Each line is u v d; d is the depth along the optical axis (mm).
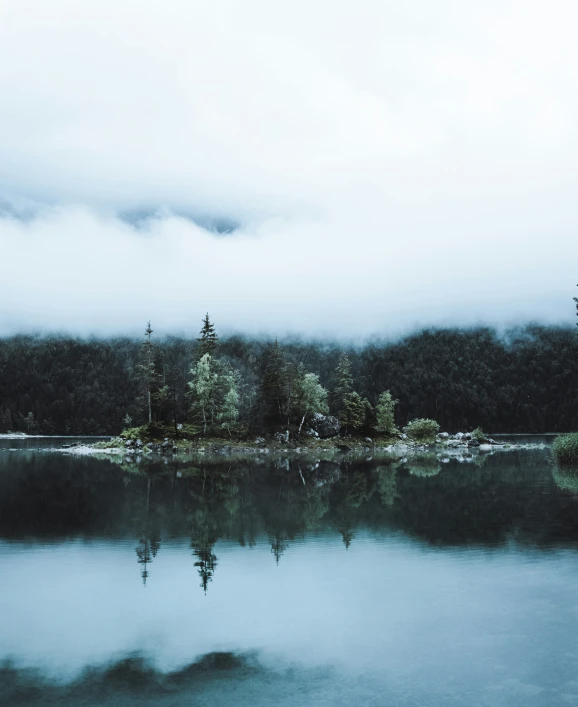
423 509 27781
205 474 47844
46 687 9984
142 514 26906
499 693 9516
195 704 9352
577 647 11320
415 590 14977
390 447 98750
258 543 20672
